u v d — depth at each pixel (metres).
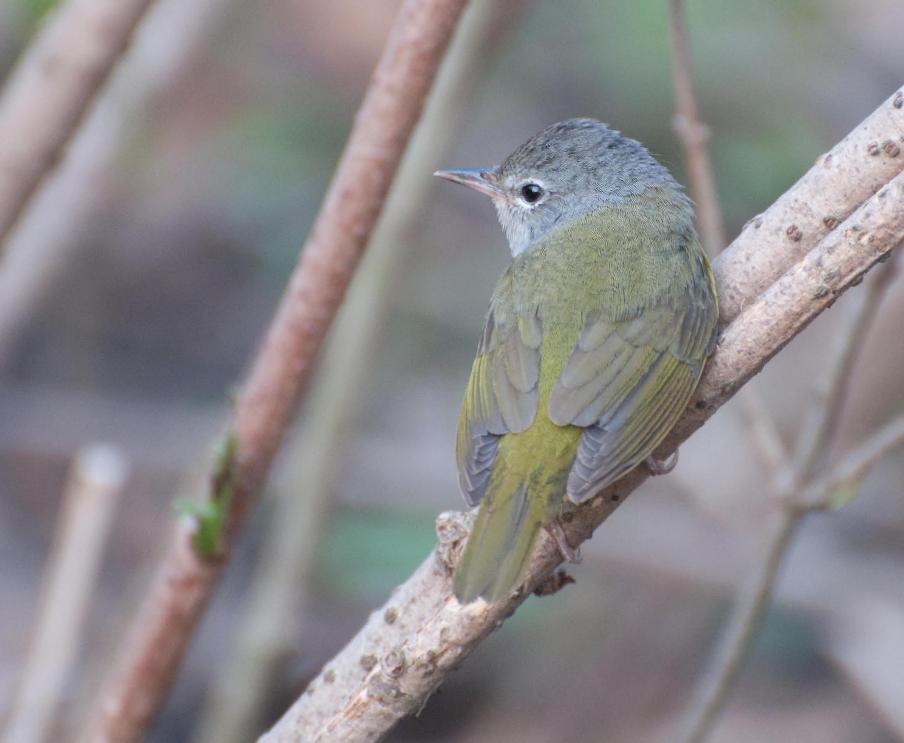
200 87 14.94
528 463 7.11
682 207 8.61
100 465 9.37
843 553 12.66
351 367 11.17
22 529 13.97
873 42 15.33
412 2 6.71
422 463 13.45
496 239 15.21
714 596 12.53
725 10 14.15
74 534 9.22
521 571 6.26
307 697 6.18
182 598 7.21
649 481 13.09
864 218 6.02
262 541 14.01
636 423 6.89
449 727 12.91
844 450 12.44
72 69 8.60
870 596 12.30
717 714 8.94
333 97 15.11
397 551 12.71
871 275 8.84
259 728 11.69
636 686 12.59
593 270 7.93
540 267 8.10
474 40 11.29
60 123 8.70
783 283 6.43
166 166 14.90
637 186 8.79
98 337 15.11
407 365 14.49
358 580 12.55
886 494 13.13
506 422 7.38
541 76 15.11
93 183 12.05
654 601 12.69
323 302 6.98
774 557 8.56
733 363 6.66
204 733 11.02
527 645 13.02
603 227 8.27
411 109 6.78
